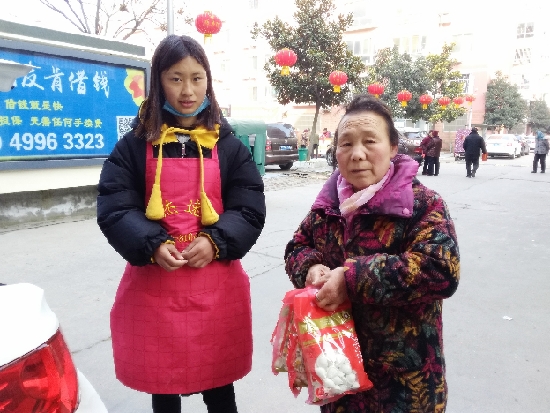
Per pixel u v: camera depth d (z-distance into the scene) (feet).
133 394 8.58
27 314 3.54
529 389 8.57
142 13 45.27
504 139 78.18
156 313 5.48
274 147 46.52
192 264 5.37
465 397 8.32
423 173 47.34
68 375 3.70
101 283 13.97
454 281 4.15
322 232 5.03
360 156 4.39
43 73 20.17
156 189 5.40
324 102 56.08
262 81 108.58
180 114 5.56
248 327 6.03
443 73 75.97
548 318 11.66
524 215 25.55
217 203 5.71
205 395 6.25
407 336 4.47
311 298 4.44
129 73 23.59
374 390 4.59
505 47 119.34
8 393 3.24
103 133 22.88
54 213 21.81
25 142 19.97
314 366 4.27
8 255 16.57
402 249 4.48
